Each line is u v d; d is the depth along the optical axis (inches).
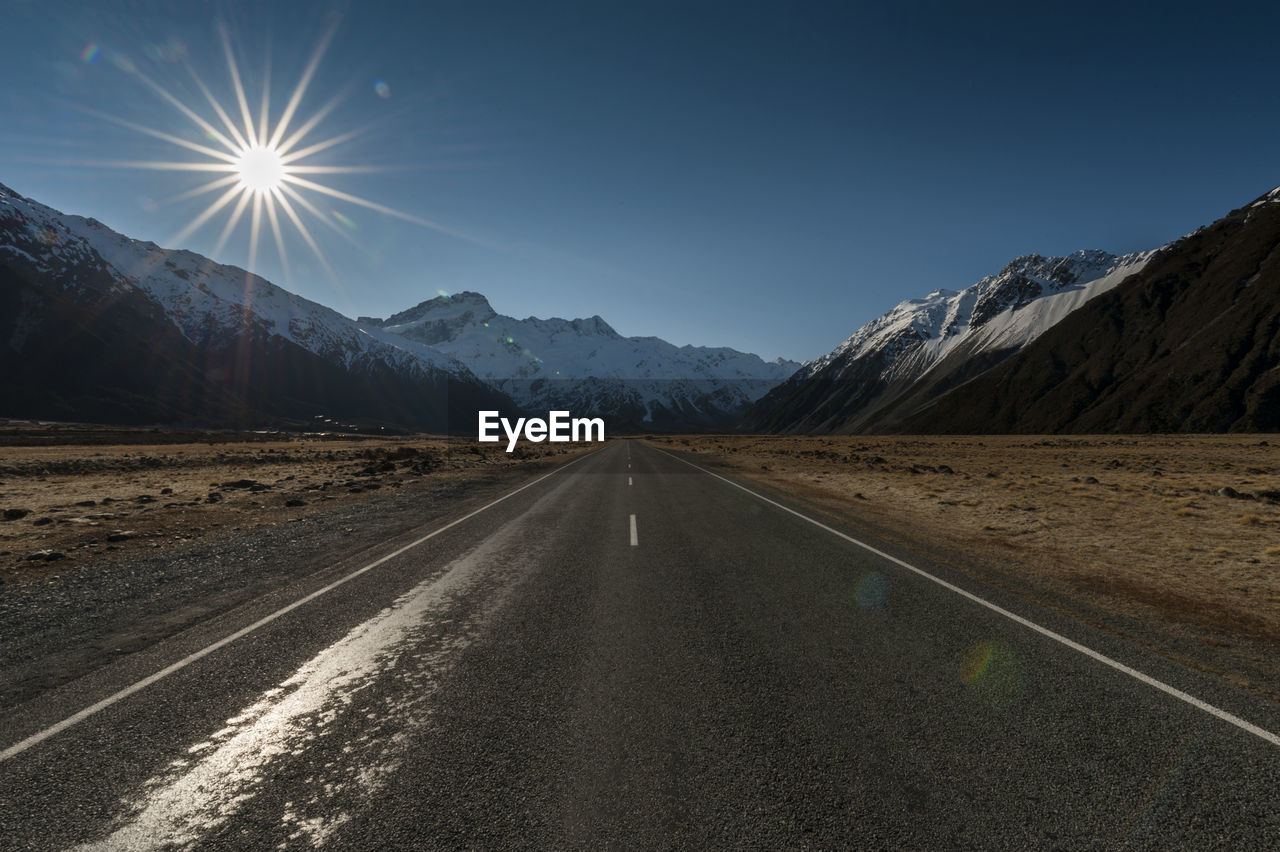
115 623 216.1
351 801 109.7
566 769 119.3
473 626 211.5
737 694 154.6
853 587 265.9
